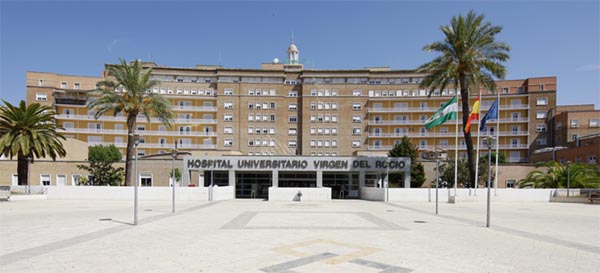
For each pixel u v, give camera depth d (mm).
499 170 50031
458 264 8711
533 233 13836
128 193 34375
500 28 33125
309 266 8367
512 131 81312
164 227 14602
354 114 87312
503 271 8172
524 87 89062
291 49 111375
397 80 89750
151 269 8125
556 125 77562
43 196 33875
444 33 34031
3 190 32781
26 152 33719
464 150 81625
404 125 85312
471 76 33062
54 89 83562
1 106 34312
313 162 40938
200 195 34375
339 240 11617
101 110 36469
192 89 88000
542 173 38156
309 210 23141
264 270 8023
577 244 11547
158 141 82562
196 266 8375
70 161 50688
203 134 84500
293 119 88625
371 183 46500
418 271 8039
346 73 88750
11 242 11258
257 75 88375
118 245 10773
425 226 15359
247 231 13523
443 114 33469
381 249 10258
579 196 32094
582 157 53156
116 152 73750
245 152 85750
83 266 8375
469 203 31094
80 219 17406
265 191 46344
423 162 53812
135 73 36375
